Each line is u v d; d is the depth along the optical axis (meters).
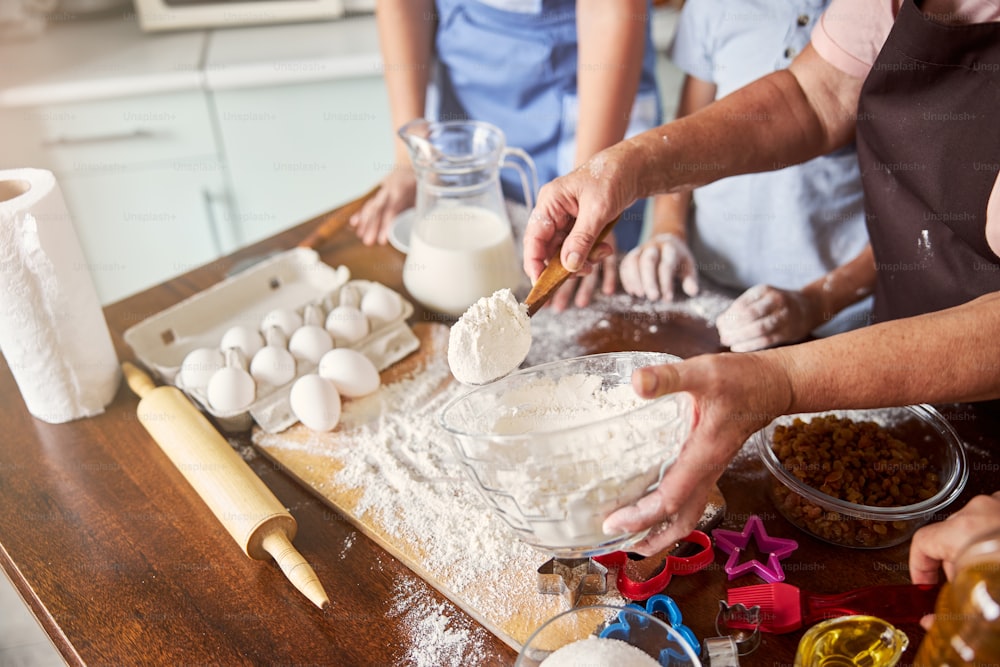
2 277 0.89
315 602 0.74
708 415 0.64
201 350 1.00
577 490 0.62
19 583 0.80
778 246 1.47
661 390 0.62
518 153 1.17
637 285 1.20
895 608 0.69
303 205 2.31
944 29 0.83
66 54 2.13
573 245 0.88
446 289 1.11
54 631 0.75
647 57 1.59
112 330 1.17
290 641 0.72
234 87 2.06
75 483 0.91
